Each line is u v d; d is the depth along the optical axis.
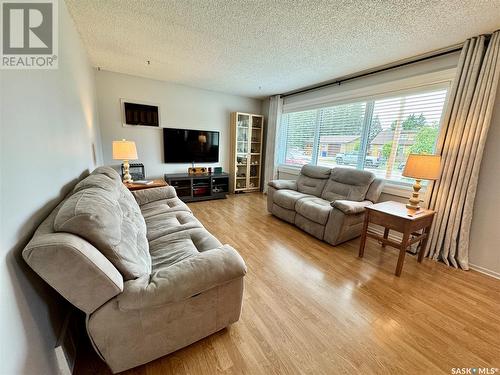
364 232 2.28
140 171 3.76
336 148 3.62
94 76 3.33
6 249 0.69
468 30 1.91
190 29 2.08
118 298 0.91
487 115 1.95
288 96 4.50
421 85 2.50
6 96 0.75
